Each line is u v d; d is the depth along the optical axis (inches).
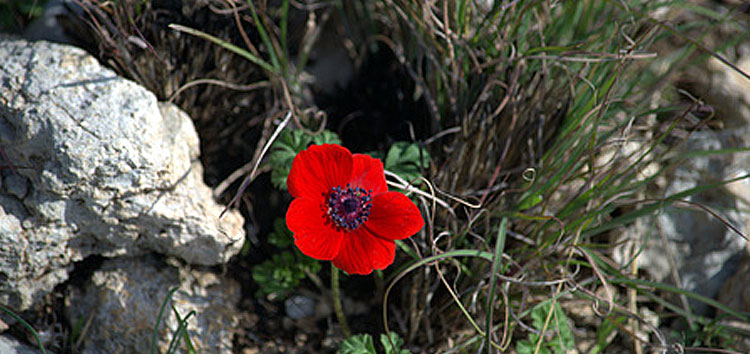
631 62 26.7
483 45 27.2
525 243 27.0
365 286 27.9
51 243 25.6
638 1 27.4
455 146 26.7
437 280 26.6
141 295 26.2
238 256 27.7
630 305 27.0
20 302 25.9
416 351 27.0
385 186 24.4
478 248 26.8
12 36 27.0
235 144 27.9
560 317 26.3
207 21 26.7
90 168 25.0
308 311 27.5
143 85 26.5
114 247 26.1
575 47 26.7
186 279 26.6
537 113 26.8
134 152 25.1
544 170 26.6
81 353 26.2
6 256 25.4
